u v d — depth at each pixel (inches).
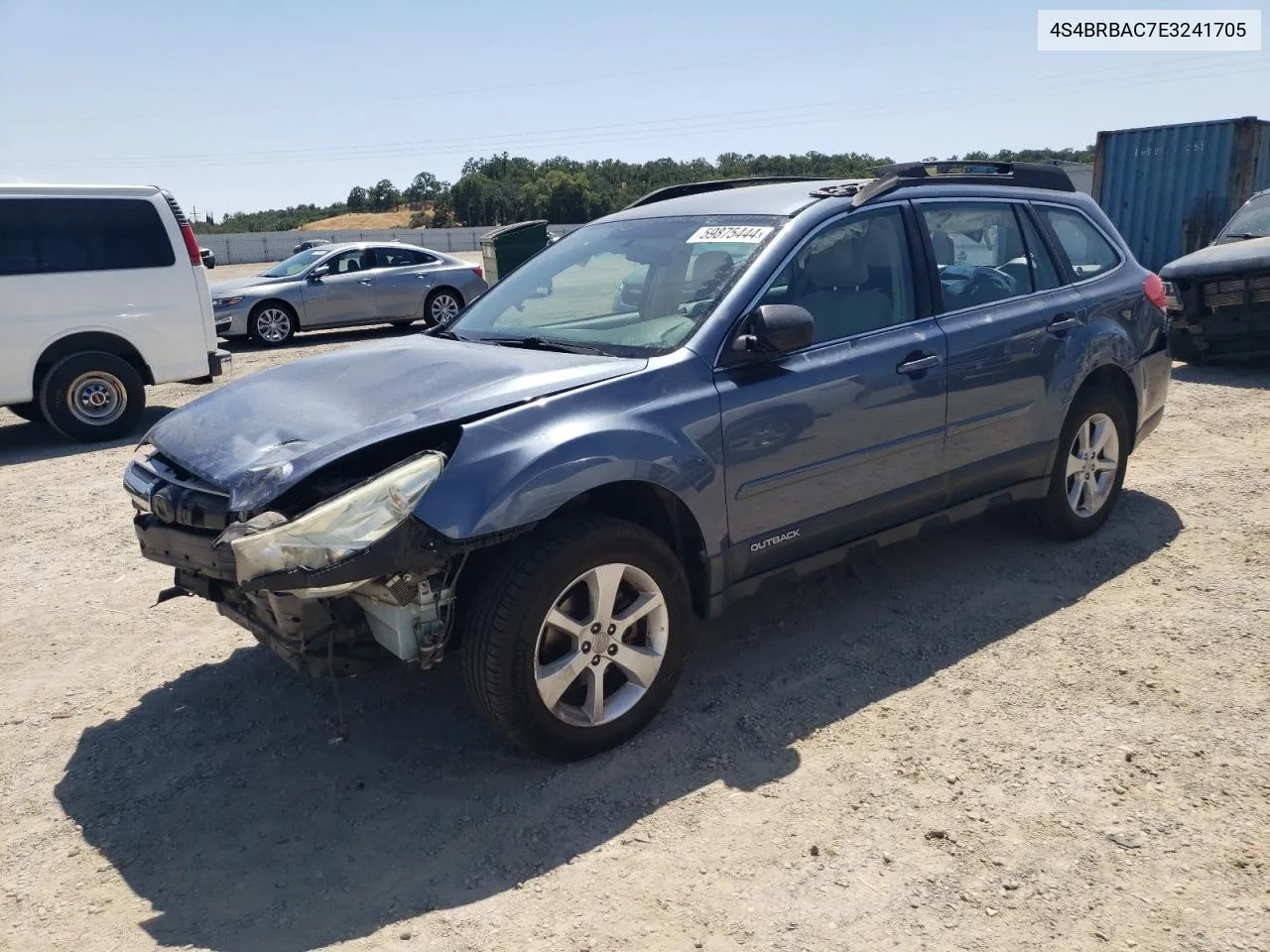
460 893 110.5
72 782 136.7
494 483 120.2
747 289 147.9
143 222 363.6
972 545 206.1
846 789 126.0
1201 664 153.5
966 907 104.4
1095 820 117.6
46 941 106.0
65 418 352.8
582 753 134.1
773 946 100.1
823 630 172.2
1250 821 116.3
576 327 162.1
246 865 117.4
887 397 158.7
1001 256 186.1
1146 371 207.3
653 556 134.3
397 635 122.1
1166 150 593.0
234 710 155.1
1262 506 222.7
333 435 127.3
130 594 205.8
